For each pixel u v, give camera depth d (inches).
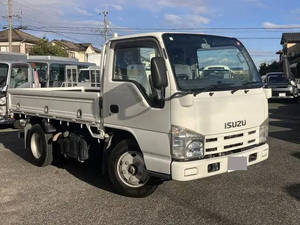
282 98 881.5
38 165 302.5
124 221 191.5
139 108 206.2
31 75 532.1
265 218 192.5
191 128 189.2
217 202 215.5
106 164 234.7
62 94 264.4
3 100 477.7
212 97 195.8
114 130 227.9
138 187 220.5
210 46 213.3
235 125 206.5
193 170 189.9
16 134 460.4
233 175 266.2
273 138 405.4
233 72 218.7
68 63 794.8
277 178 259.1
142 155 213.5
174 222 189.3
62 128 288.4
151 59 191.2
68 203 217.6
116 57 222.4
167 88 191.9
